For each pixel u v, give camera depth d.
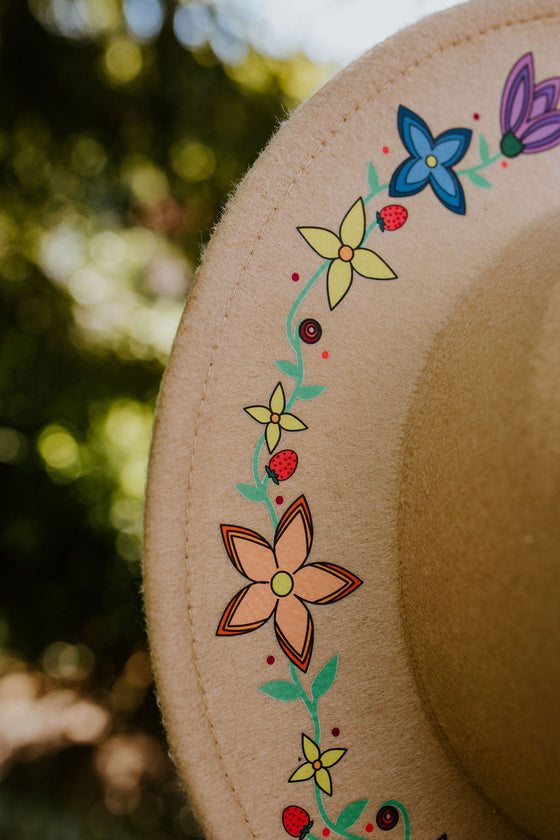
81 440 1.14
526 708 0.28
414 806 0.33
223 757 0.31
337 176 0.32
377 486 0.33
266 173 0.32
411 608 0.32
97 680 1.32
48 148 1.00
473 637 0.30
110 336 1.14
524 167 0.33
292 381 0.32
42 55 0.94
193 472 0.31
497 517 0.29
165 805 1.16
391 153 0.32
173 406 0.31
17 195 1.01
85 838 1.07
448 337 0.32
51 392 1.11
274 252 0.32
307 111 0.32
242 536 0.32
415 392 0.33
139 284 1.16
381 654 0.33
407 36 0.32
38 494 1.16
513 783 0.30
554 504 0.27
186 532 0.31
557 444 0.28
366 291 0.32
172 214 1.11
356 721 0.33
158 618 0.31
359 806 0.33
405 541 0.32
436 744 0.33
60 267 1.10
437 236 0.33
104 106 0.98
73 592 1.25
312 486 0.32
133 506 1.16
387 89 0.32
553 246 0.30
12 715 1.28
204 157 1.03
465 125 0.33
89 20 0.95
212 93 0.99
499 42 0.33
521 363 0.29
